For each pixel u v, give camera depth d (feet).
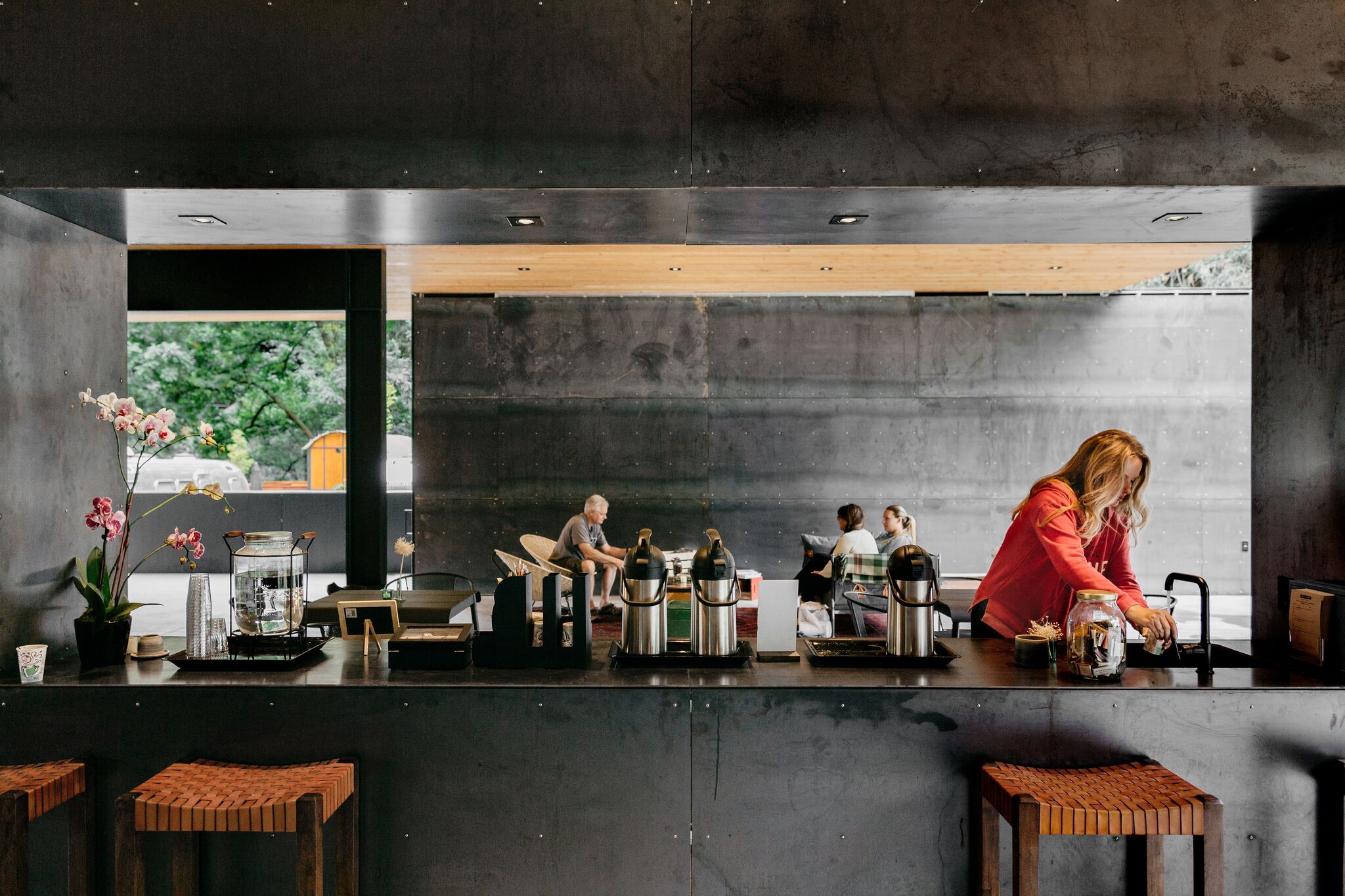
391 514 35.60
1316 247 9.10
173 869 7.64
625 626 8.47
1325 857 7.76
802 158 8.11
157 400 67.36
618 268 23.90
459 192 8.17
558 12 8.11
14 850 6.95
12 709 7.79
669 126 8.11
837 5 8.11
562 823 7.80
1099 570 9.24
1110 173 8.09
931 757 7.78
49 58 8.08
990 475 28.04
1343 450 8.80
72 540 9.21
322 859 7.40
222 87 8.09
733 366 28.09
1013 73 8.11
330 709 7.79
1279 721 7.76
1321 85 8.11
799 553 27.99
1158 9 8.11
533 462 28.02
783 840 7.82
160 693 7.79
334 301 23.80
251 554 8.68
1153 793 6.99
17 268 8.48
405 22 8.10
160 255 24.11
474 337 28.07
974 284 26.48
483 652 8.34
